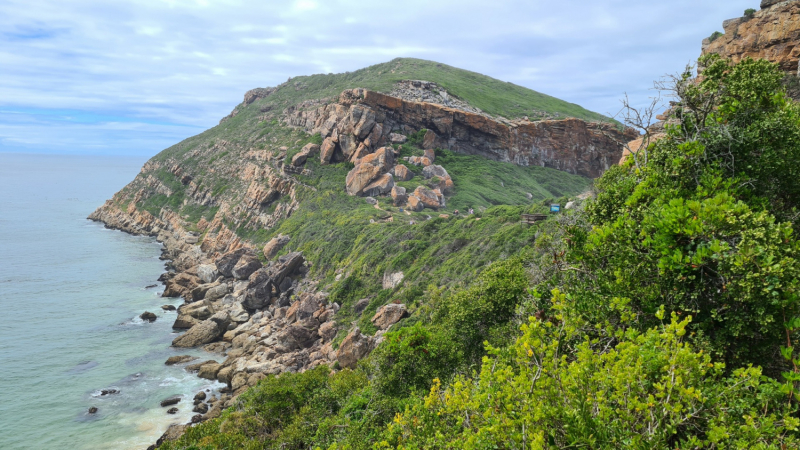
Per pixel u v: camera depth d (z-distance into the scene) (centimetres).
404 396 2398
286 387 3528
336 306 6341
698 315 902
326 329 5812
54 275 9638
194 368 5578
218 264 8756
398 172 10362
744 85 1212
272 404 3391
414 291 5391
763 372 847
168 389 5075
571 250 1169
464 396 1016
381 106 11731
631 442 633
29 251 11712
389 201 9569
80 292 8544
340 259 7606
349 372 3747
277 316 6994
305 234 8931
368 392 2947
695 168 1152
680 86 1260
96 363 5656
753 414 633
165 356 5972
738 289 817
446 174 10731
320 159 11406
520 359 854
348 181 10100
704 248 845
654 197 1156
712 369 739
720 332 862
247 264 8425
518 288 2611
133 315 7431
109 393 4928
